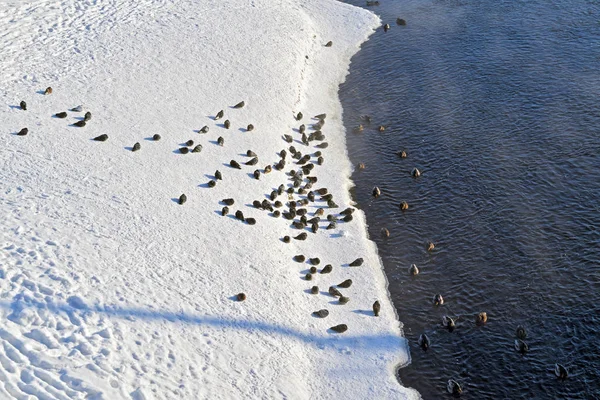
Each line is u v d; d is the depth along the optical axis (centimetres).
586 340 2309
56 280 2158
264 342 2200
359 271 2609
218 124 3266
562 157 3203
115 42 3828
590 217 2842
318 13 4719
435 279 2602
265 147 3184
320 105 3747
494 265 2641
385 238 2812
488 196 3003
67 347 1936
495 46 4241
